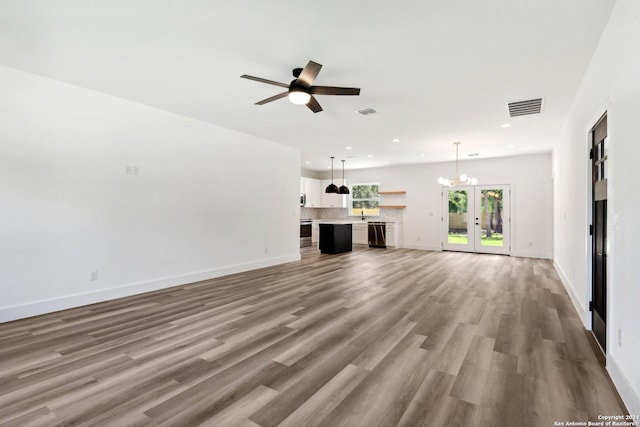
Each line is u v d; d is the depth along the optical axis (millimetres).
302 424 1748
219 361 2477
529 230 8016
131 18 2479
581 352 2617
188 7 2340
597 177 2986
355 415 1822
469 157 8391
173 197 4883
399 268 6363
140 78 3609
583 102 3463
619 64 2152
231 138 5785
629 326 1900
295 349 2686
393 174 10156
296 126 5520
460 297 4266
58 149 3709
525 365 2400
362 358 2521
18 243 3422
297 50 2951
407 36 2699
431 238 9469
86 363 2441
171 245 4859
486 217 8625
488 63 3160
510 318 3436
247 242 6129
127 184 4332
